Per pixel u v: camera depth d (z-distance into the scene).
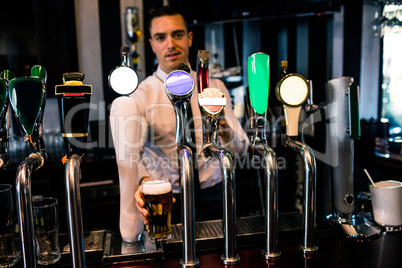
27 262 0.93
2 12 3.09
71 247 0.93
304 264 1.07
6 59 3.14
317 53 3.61
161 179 1.13
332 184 1.34
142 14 3.40
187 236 1.01
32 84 0.96
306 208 1.11
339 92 1.30
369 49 3.47
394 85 3.19
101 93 3.43
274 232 1.09
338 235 1.26
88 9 3.34
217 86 1.97
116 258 1.08
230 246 1.06
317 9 3.08
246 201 3.01
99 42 3.39
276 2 3.06
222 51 3.54
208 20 3.10
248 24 3.53
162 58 1.85
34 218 1.07
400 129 3.15
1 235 1.06
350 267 1.05
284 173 3.02
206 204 1.82
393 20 2.66
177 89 1.00
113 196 2.71
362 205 1.49
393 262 1.08
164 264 1.08
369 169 2.76
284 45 3.59
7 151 1.03
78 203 0.92
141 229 1.18
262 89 1.05
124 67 1.12
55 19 3.20
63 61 3.25
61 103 0.96
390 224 1.29
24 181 0.91
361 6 3.45
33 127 0.98
